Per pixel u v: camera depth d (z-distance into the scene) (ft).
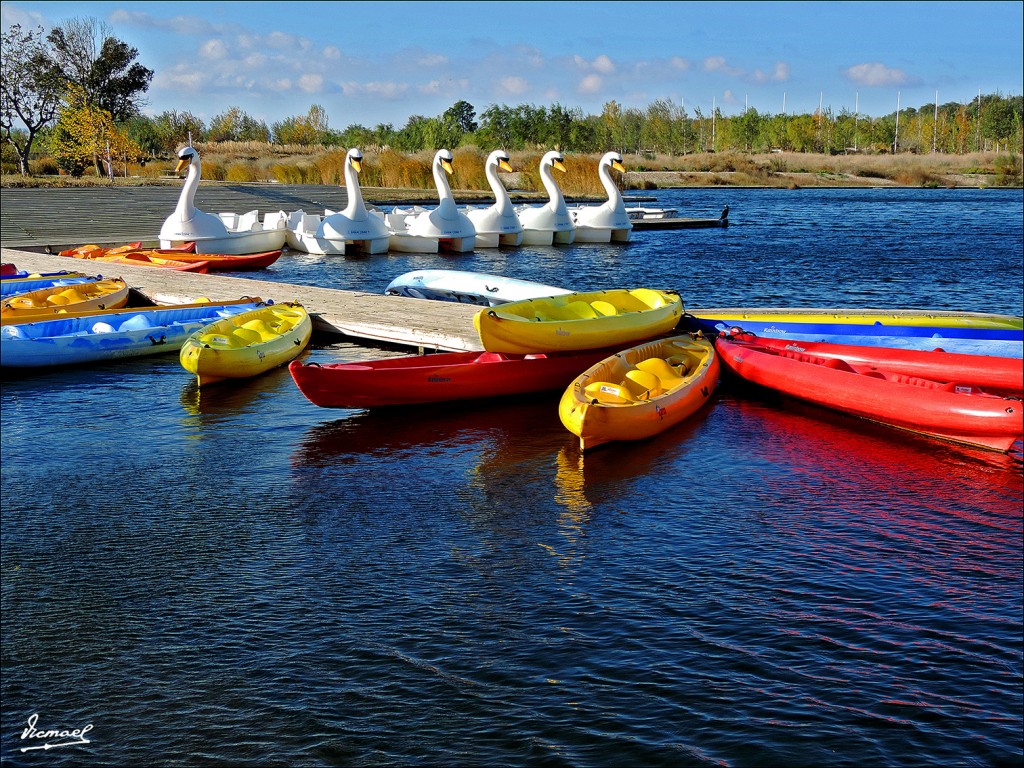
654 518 29.53
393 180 158.81
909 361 45.24
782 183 251.19
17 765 17.92
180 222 87.40
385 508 30.32
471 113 313.12
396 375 40.16
